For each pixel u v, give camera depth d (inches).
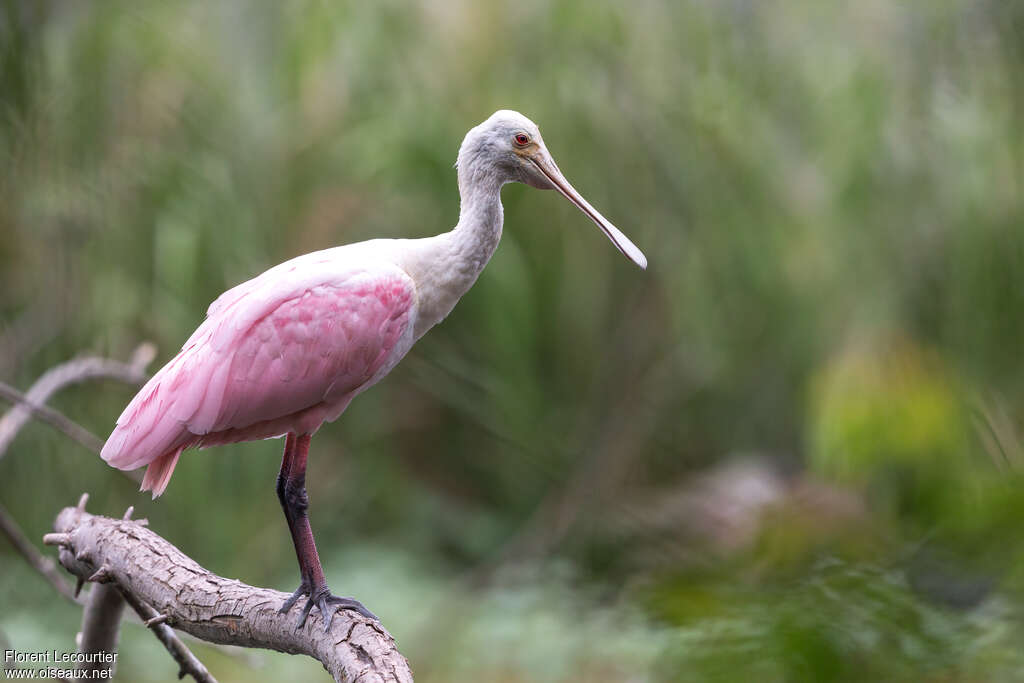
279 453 535.2
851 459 265.9
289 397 216.7
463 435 601.0
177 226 505.4
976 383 340.2
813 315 555.8
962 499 180.1
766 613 162.4
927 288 500.1
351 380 222.1
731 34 577.9
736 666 157.1
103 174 480.4
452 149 553.0
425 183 555.2
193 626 193.8
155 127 508.7
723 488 506.3
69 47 474.0
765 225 572.1
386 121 551.8
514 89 562.6
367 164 548.4
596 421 570.6
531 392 545.6
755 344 574.6
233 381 212.4
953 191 492.7
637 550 506.3
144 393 213.6
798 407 562.6
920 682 157.4
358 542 576.4
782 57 579.8
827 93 563.5
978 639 161.2
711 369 581.6
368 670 167.5
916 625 162.1
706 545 311.3
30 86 425.4
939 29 509.0
